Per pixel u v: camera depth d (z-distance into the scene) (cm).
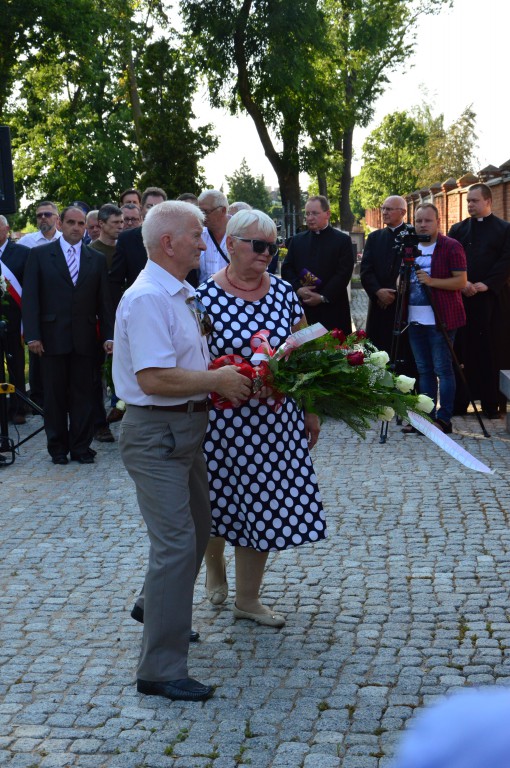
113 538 539
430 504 585
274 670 350
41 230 1019
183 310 329
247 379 334
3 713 319
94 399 797
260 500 369
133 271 802
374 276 870
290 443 373
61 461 742
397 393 345
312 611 411
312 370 347
